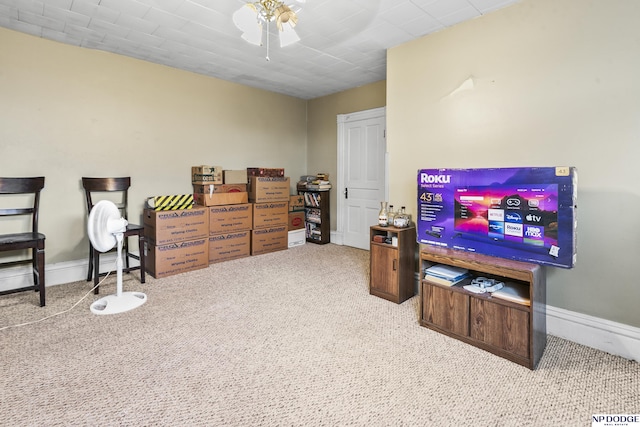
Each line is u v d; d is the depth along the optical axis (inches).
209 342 81.7
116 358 73.9
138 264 143.1
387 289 110.4
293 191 208.5
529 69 88.0
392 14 96.5
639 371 69.9
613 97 75.9
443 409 58.5
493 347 76.8
